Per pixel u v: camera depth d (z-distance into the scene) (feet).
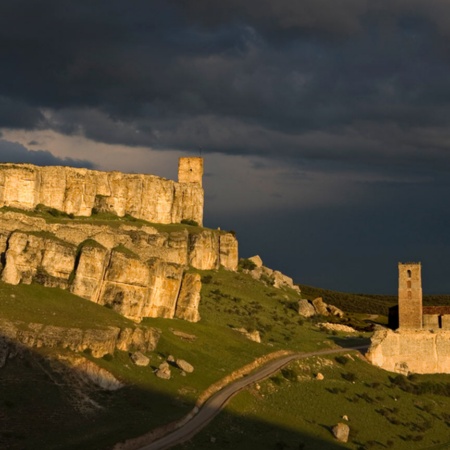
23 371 499.10
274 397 611.47
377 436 601.62
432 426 652.07
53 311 571.69
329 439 569.23
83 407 488.44
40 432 447.42
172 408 524.11
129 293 650.43
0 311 536.42
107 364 538.88
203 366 620.08
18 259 603.26
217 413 544.62
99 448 436.35
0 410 459.32
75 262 636.48
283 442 537.65
